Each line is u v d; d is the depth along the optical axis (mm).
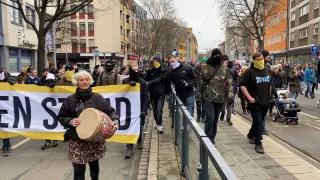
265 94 4672
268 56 5227
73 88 4992
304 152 4941
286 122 7281
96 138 2824
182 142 3771
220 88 4727
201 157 2309
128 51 45188
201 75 4789
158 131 6105
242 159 4391
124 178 3938
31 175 4059
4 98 5016
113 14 39188
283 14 33188
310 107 10289
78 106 3029
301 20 28594
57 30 22828
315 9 25547
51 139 5031
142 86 5020
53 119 5023
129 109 4836
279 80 7898
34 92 5020
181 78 5645
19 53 17703
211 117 4762
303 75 14750
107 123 2861
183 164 3699
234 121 7219
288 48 31828
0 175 4074
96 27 39219
